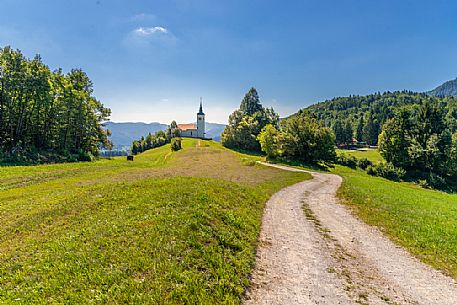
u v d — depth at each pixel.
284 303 7.11
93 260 8.16
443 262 10.22
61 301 6.35
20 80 51.34
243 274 8.45
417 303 7.45
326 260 10.17
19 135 54.66
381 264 9.98
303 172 49.25
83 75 68.00
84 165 43.28
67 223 11.74
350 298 7.54
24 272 7.73
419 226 14.09
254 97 148.25
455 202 24.48
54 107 60.38
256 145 117.06
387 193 24.55
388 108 186.62
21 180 26.56
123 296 6.55
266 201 21.16
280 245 11.57
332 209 19.06
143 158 87.56
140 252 8.62
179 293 6.84
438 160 75.38
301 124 78.44
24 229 11.30
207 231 10.56
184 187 17.73
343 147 171.38
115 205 13.90
